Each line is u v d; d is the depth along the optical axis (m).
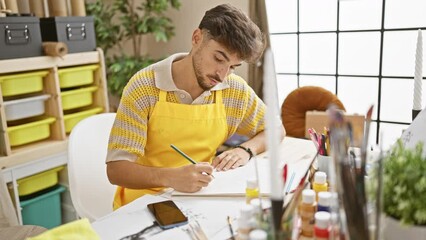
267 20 2.37
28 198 1.82
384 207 0.53
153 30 2.66
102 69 2.05
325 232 0.56
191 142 1.07
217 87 1.10
